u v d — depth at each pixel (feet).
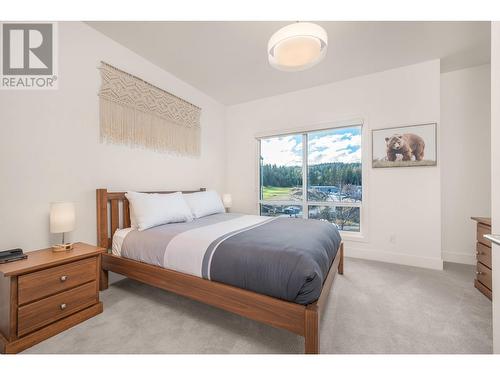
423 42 7.67
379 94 9.73
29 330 4.42
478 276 6.95
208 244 5.20
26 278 4.40
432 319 5.40
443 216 9.90
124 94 7.89
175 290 5.32
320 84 10.91
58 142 6.23
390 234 9.61
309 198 11.75
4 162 5.30
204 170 12.04
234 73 9.89
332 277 5.88
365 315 5.57
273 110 12.37
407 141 9.21
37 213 5.82
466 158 9.51
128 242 6.49
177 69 9.54
